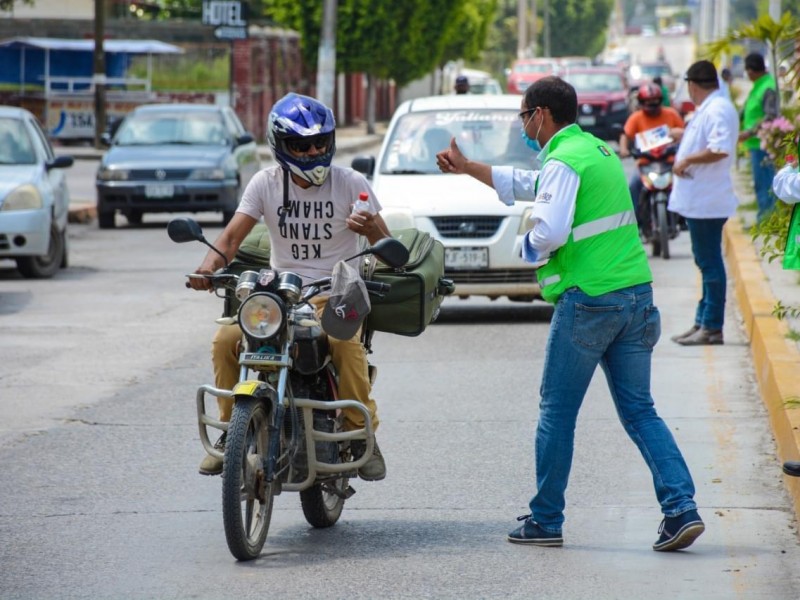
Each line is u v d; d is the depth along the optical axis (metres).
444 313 31.86
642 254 14.46
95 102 92.62
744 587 13.23
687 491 14.33
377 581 13.55
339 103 141.88
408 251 13.94
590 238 14.15
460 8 123.12
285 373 14.02
